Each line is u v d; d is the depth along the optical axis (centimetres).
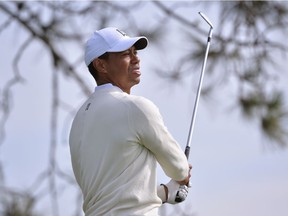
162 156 1467
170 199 1516
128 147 1454
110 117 1465
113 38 1509
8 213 2020
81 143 1493
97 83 1525
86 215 1486
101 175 1462
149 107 1460
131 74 1516
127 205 1442
